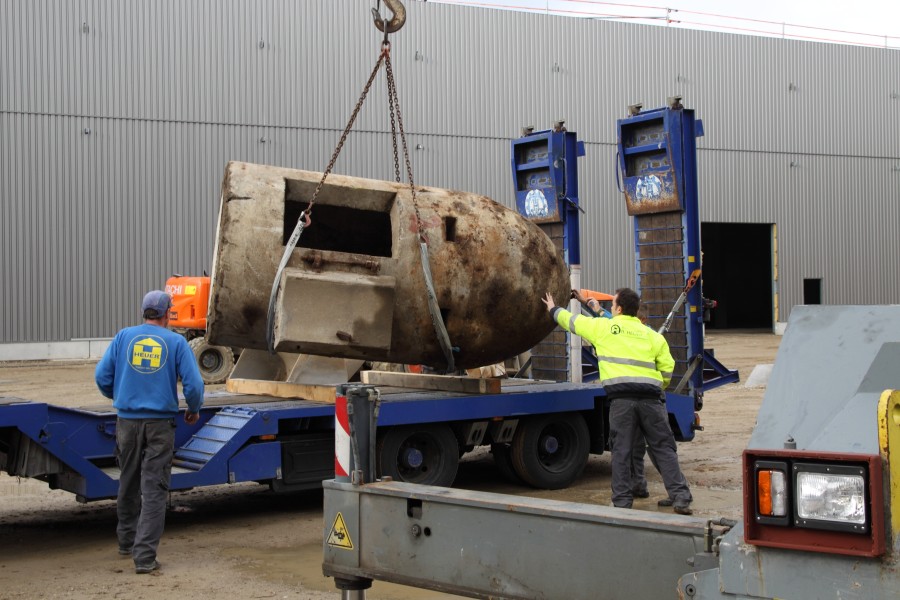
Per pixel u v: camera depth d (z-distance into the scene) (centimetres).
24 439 750
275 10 2827
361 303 852
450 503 431
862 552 289
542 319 968
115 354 695
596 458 1198
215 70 2764
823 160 3734
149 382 685
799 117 3688
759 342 3275
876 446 298
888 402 288
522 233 955
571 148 1181
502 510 411
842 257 3775
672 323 1104
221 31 2769
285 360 976
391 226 920
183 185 2738
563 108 3275
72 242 2625
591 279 3359
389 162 2989
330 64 2897
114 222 2669
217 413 875
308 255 852
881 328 337
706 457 1150
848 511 291
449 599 608
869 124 3806
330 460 880
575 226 1178
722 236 4500
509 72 3175
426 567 441
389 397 921
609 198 3375
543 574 397
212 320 857
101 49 2647
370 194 899
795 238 3700
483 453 1232
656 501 909
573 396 998
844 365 334
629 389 820
